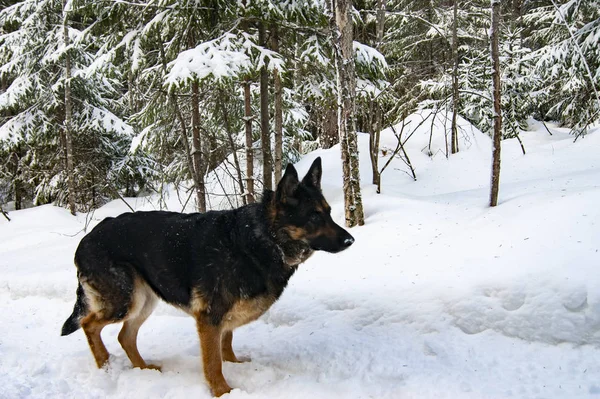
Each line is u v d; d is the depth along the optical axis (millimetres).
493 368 3961
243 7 8023
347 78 7824
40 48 14766
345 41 7715
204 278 3877
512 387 3646
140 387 4031
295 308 5523
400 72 18125
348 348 4516
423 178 12234
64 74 14781
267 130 9516
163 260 4078
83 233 11898
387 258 6320
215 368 3900
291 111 12922
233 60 7281
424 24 17234
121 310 4227
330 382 3967
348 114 7898
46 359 4660
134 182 17375
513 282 4645
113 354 4801
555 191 7012
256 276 3859
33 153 16438
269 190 3961
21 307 6707
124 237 4250
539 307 4324
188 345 5039
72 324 4496
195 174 9789
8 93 14500
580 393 3455
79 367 4469
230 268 3840
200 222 4129
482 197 8383
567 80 14852
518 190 8375
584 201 5809
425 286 5180
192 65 7145
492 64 7137
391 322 4914
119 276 4211
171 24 8688
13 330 5723
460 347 4312
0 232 13117
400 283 5418
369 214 8617
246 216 3936
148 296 4473
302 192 3879
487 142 14289
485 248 5660
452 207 7957
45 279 7430
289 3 8148
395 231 7285
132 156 15906
